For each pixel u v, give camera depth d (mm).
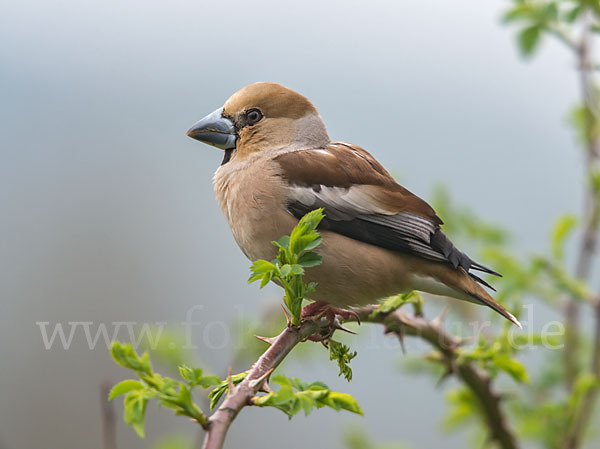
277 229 8531
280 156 8859
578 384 8945
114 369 17578
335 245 8273
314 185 8492
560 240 10070
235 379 5945
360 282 8305
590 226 10641
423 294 10719
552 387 10133
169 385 5031
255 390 5273
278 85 9492
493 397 8586
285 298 6129
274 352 6105
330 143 9406
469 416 9836
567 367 10172
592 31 10109
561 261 10039
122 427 15516
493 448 10000
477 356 7938
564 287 9805
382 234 8336
